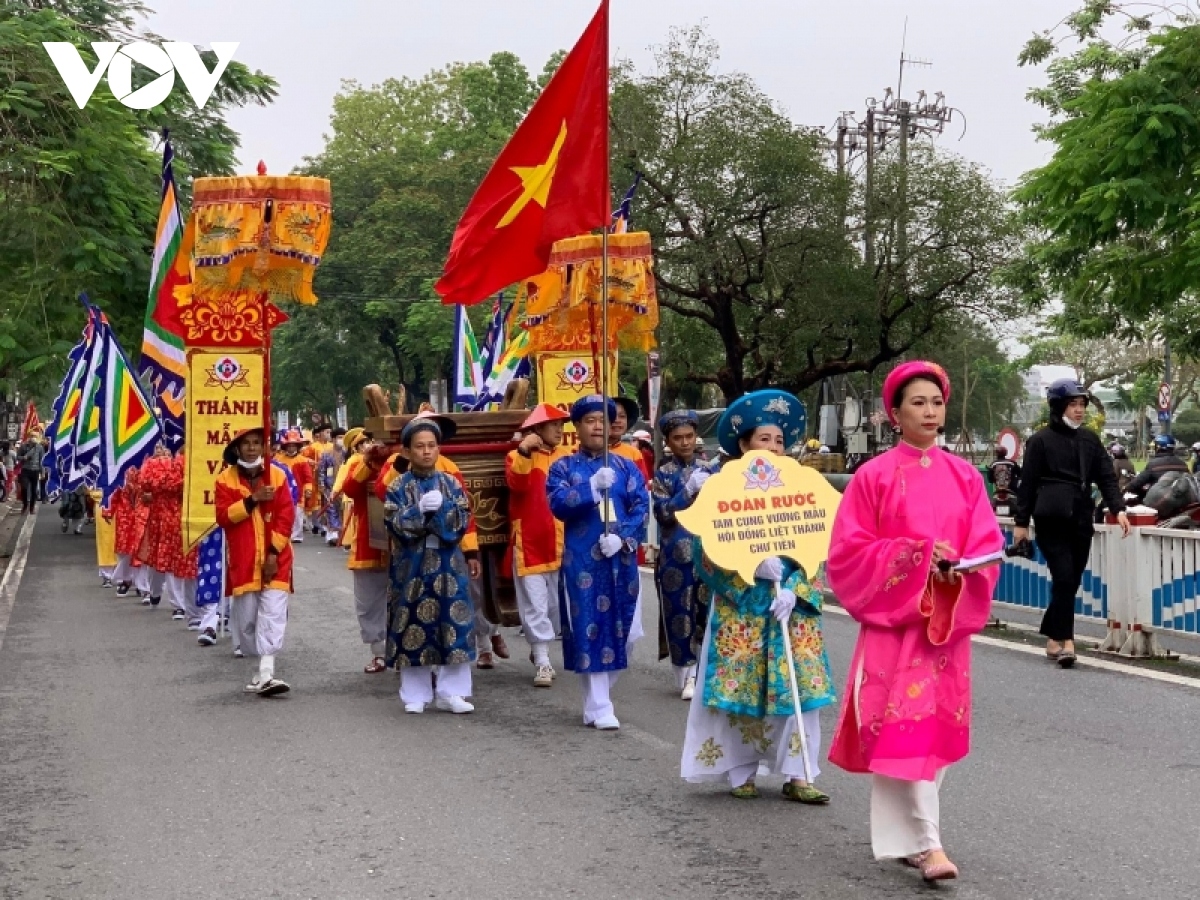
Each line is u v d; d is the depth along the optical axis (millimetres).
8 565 21688
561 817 6391
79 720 9086
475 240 10289
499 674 10594
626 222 13906
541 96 9781
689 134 33000
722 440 6684
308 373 56312
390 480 9953
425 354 50125
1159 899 5020
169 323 14469
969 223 35188
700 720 6598
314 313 54625
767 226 34094
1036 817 6152
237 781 7273
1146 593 10375
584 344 13766
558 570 10008
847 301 33969
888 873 5418
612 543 8195
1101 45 25109
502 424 10562
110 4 24000
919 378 5254
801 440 6707
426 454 8883
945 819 6145
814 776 6457
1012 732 7859
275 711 9211
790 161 32500
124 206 20781
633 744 7957
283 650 11961
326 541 24531
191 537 12195
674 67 33188
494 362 23031
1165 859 5496
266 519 9828
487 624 10836
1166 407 29609
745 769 6637
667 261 33750
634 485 8570
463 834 6156
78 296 20125
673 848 5844
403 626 8859
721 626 6469
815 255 34031
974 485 5305
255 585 9758
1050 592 11234
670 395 46375
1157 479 17266
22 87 18922
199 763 7727
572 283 13102
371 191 55938
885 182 35750
